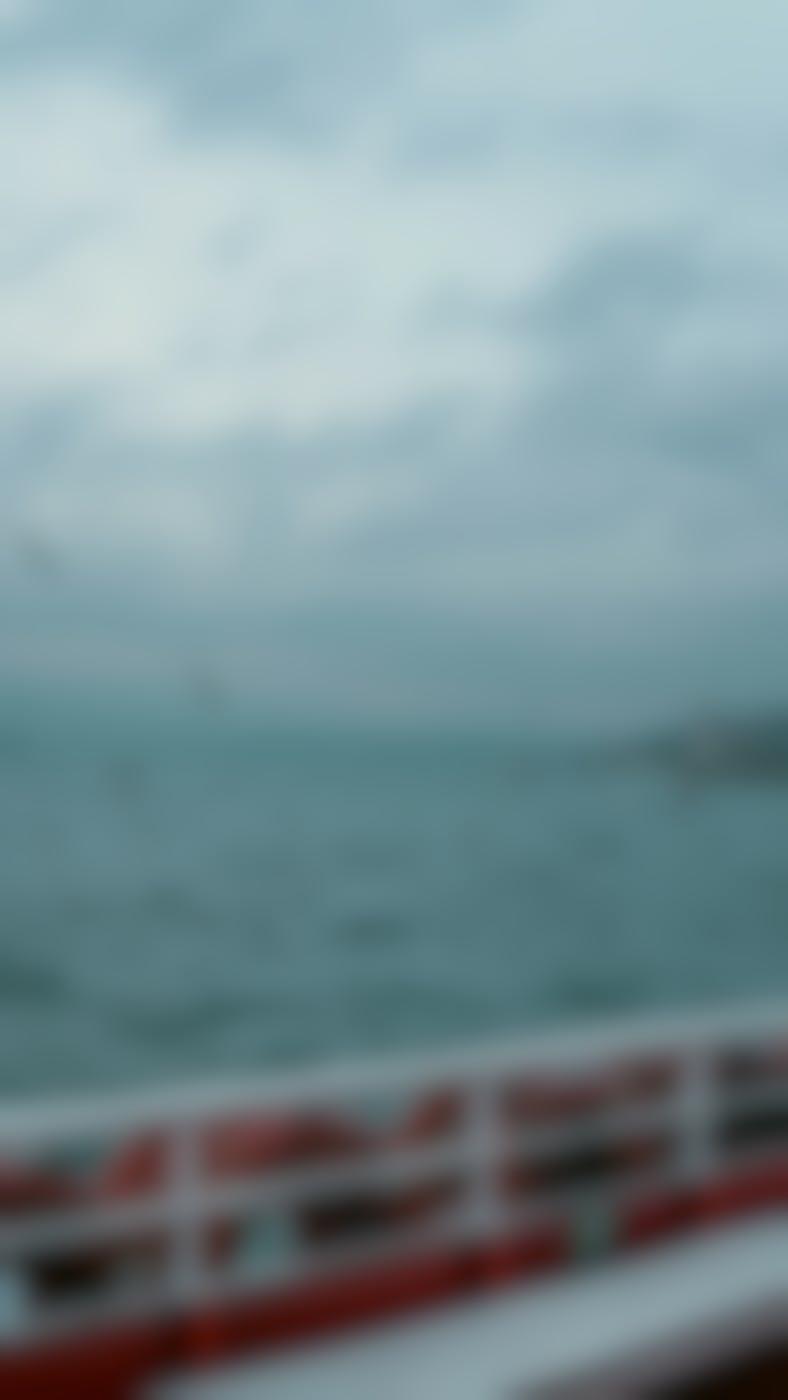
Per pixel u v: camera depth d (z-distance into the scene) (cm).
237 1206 625
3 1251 595
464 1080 673
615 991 5978
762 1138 795
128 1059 4678
